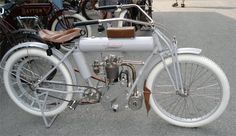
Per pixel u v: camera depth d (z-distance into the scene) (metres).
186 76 3.71
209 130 3.23
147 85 3.15
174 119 3.27
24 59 3.28
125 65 3.09
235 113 3.52
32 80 3.29
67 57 3.19
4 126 3.44
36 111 3.43
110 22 3.13
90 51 3.07
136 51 2.99
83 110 3.66
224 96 3.05
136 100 3.15
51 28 5.68
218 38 6.65
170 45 3.02
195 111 3.48
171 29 7.53
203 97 3.71
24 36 4.06
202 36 6.83
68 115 3.57
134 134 3.21
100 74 3.16
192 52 2.98
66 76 3.21
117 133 3.23
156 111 3.29
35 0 5.44
